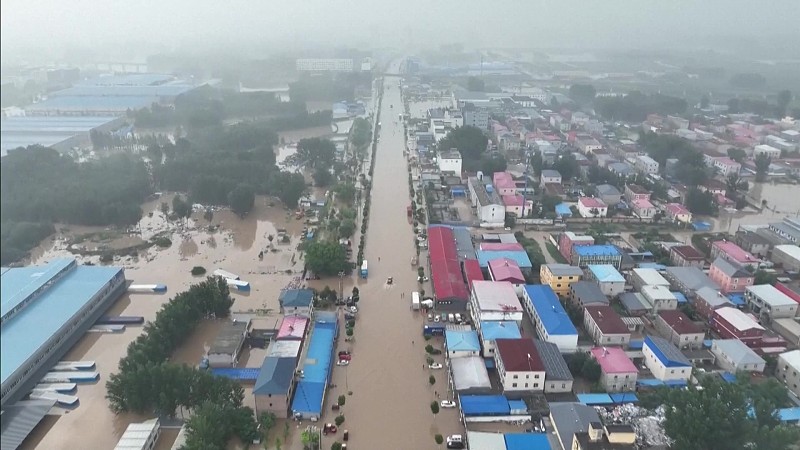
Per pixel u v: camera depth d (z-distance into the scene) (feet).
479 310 300.40
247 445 224.94
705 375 244.63
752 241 411.34
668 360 264.31
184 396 238.68
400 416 247.29
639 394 256.32
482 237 434.71
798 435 209.15
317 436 224.74
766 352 291.38
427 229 431.84
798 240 408.46
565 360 277.23
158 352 270.46
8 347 271.90
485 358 283.79
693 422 210.79
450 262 363.76
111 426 242.37
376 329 314.96
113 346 304.30
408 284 367.66
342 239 433.89
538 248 415.64
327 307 336.08
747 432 207.10
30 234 420.77
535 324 310.65
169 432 235.40
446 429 239.71
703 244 423.64
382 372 278.26
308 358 277.64
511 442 218.18
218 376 249.34
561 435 218.59
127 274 386.52
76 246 430.61
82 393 264.93
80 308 311.88
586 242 395.96
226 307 326.65
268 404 240.94
